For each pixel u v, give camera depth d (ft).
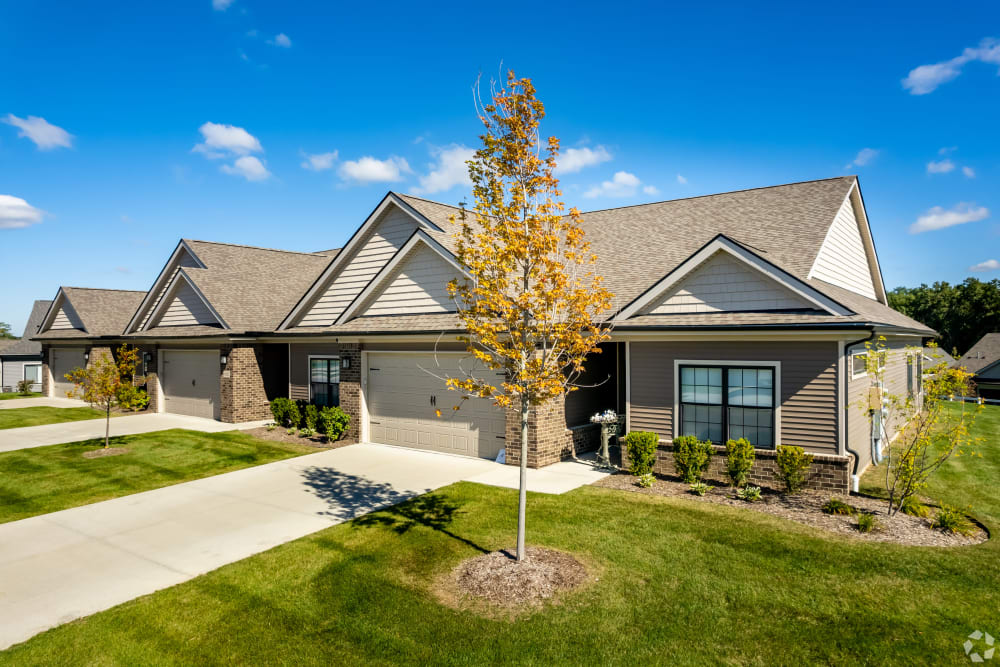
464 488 38.70
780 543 28.07
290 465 46.75
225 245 84.17
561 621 21.43
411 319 52.60
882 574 24.67
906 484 32.60
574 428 48.29
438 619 21.80
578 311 26.50
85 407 87.40
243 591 24.35
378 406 55.36
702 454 38.17
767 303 39.24
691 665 18.74
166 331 78.23
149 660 19.58
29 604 23.57
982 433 63.36
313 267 90.53
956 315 208.44
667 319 41.78
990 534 29.40
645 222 62.28
